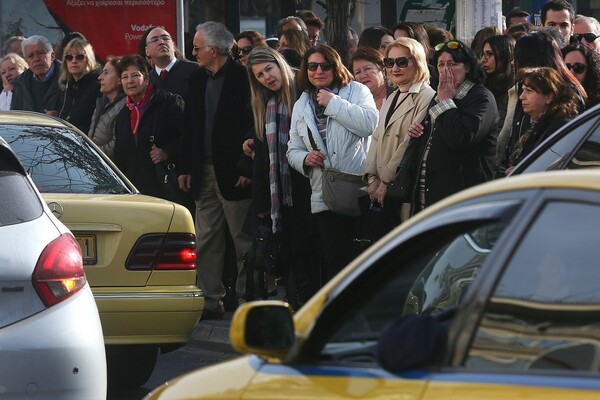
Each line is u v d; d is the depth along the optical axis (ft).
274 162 76.74
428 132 66.33
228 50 84.64
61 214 60.85
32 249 47.24
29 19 123.85
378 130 70.49
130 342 61.46
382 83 78.84
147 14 121.29
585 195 25.46
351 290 29.01
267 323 29.01
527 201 26.30
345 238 74.43
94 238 61.62
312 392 27.35
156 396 31.99
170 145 87.35
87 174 66.28
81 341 46.93
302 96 74.74
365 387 26.53
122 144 88.07
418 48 69.05
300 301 77.61
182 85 93.40
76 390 46.62
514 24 97.40
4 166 49.01
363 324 29.27
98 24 122.21
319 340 28.96
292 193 76.74
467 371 25.34
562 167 45.93
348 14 111.45
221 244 85.81
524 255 25.98
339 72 73.72
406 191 66.69
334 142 73.10
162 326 61.98
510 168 60.80
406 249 28.60
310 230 76.59
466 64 65.36
